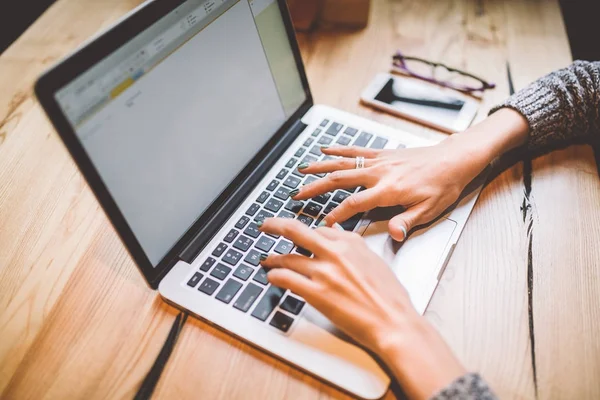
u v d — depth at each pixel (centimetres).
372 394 47
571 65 74
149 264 54
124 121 50
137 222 53
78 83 46
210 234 60
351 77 85
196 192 60
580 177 68
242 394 49
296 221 57
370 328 48
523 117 69
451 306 55
